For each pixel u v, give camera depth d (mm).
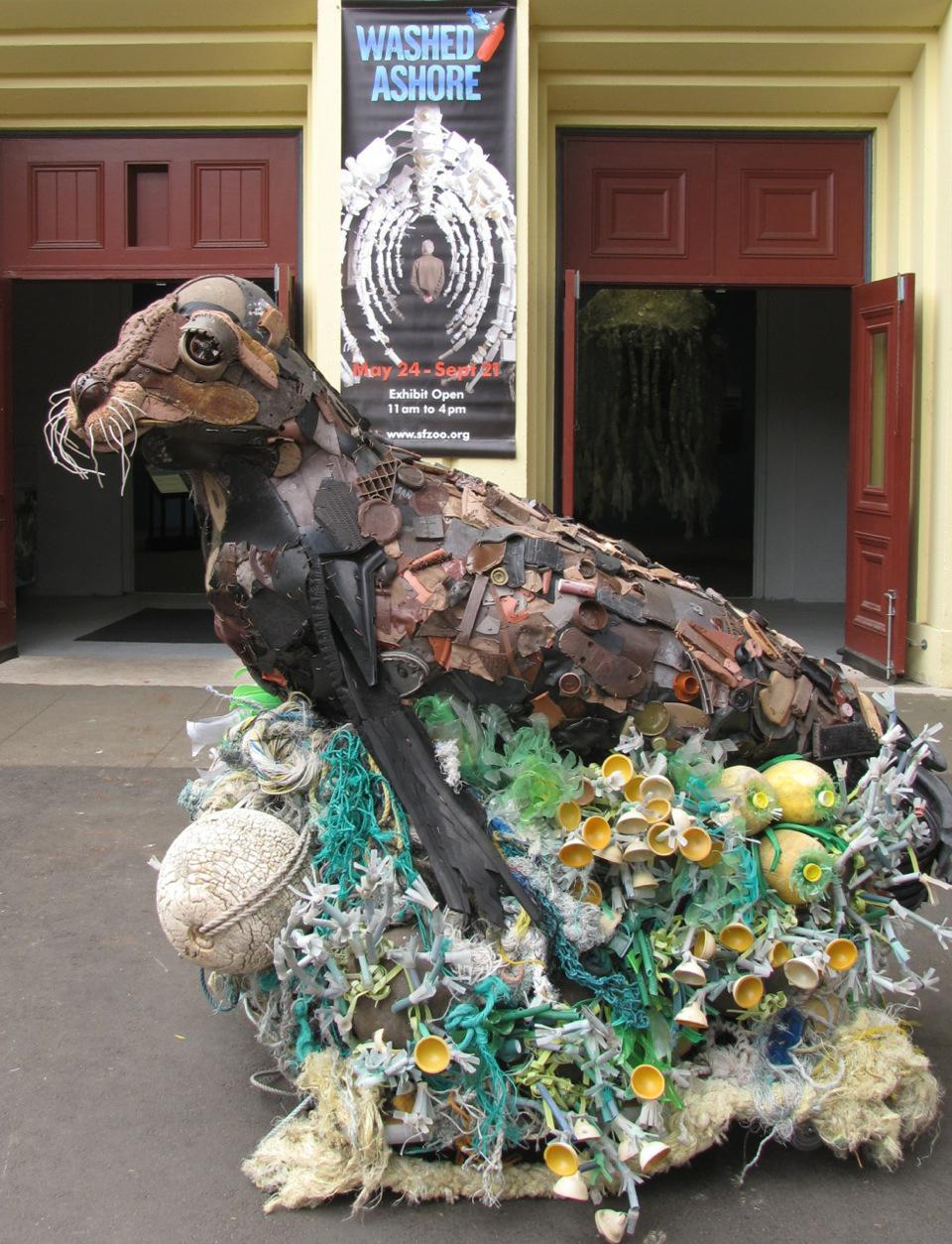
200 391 2793
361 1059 2668
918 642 7867
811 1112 2852
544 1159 2717
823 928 2928
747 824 2855
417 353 7430
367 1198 2822
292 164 8180
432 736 2932
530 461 7730
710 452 12477
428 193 7328
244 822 2859
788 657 3127
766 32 7695
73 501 11164
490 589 2875
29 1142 3053
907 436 7707
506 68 7266
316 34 7656
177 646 8906
